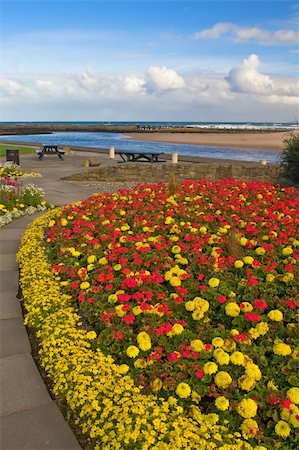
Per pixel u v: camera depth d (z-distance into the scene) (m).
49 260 6.45
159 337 4.05
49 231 7.46
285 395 3.25
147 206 8.60
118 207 8.65
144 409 3.09
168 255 5.96
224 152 40.28
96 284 5.21
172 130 103.50
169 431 2.89
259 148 46.00
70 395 3.36
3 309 5.46
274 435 3.04
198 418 3.06
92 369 3.55
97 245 6.41
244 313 4.34
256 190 10.34
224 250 6.20
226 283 4.96
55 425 3.38
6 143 42.41
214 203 9.02
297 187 13.77
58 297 4.92
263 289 4.82
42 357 4.08
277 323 4.22
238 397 3.27
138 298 4.52
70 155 30.22
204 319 4.37
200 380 3.49
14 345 4.59
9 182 12.59
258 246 6.56
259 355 3.74
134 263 5.57
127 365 3.80
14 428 3.34
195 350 3.73
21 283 5.90
